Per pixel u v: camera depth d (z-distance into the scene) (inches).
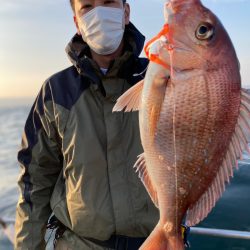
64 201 30.4
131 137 28.2
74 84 29.6
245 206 58.9
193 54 20.1
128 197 27.5
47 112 30.0
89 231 28.3
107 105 28.6
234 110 20.6
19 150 32.3
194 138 21.0
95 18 28.1
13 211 90.0
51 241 39.0
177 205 21.8
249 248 50.1
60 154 31.4
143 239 28.1
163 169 21.7
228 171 21.0
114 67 28.3
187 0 20.2
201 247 51.4
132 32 29.7
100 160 28.0
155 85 20.9
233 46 20.6
